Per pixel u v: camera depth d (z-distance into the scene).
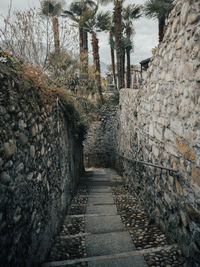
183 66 2.30
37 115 2.56
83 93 7.90
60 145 3.96
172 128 2.67
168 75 2.79
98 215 3.78
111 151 11.95
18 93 2.03
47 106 3.12
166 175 2.91
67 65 6.80
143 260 2.32
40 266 2.25
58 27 5.15
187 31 2.18
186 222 2.26
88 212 4.07
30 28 4.23
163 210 3.01
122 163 8.09
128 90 6.37
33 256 2.08
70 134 5.53
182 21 2.31
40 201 2.44
